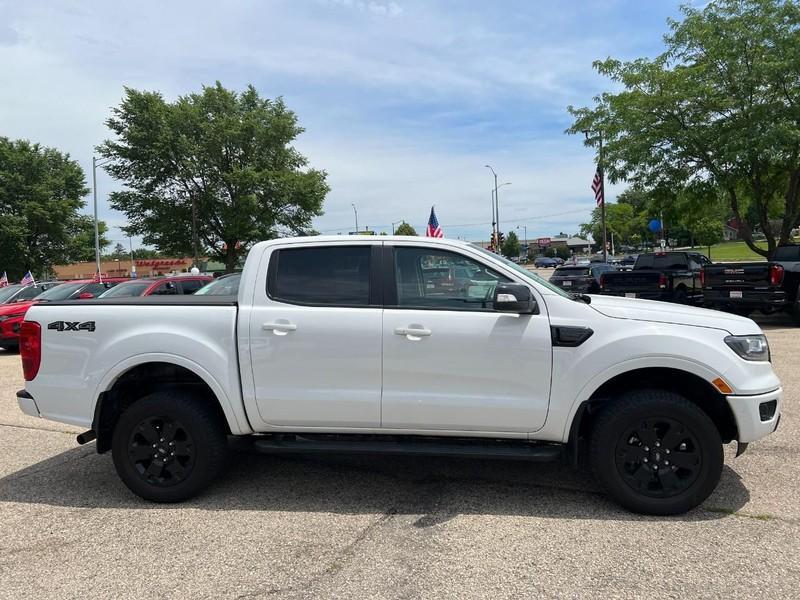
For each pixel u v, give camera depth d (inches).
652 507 147.3
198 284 546.6
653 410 146.1
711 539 135.3
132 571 127.0
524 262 4180.6
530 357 150.6
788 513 147.7
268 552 134.2
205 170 1467.8
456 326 152.8
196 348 159.9
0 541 143.0
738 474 173.9
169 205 1513.3
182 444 162.9
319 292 161.5
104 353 163.5
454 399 152.9
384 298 158.9
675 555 128.2
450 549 133.6
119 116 1451.8
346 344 155.6
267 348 158.2
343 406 156.6
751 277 468.1
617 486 148.6
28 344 170.1
